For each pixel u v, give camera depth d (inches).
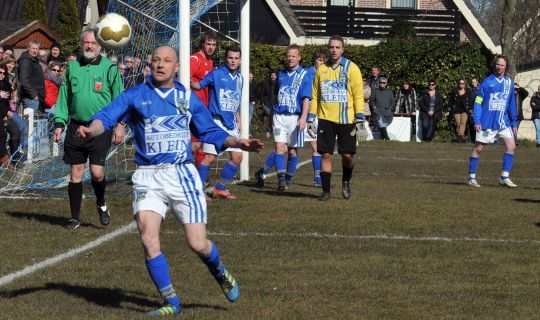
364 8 2162.9
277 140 832.3
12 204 701.3
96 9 2069.4
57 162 905.5
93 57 585.9
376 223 633.0
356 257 513.0
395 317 386.3
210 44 776.3
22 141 981.2
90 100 583.8
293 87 832.9
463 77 1740.9
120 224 616.1
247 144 382.0
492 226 630.5
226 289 389.4
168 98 379.6
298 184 888.3
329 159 749.3
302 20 2172.7
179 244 542.9
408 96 1665.8
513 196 820.0
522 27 2394.2
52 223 616.1
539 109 1640.0
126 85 954.7
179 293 422.9
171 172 376.5
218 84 722.8
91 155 594.6
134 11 951.0
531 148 1560.0
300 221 635.5
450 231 606.2
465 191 855.1
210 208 692.7
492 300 418.0
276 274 466.3
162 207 378.3
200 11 990.4
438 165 1162.0
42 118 1064.2
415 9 2175.2
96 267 476.7
